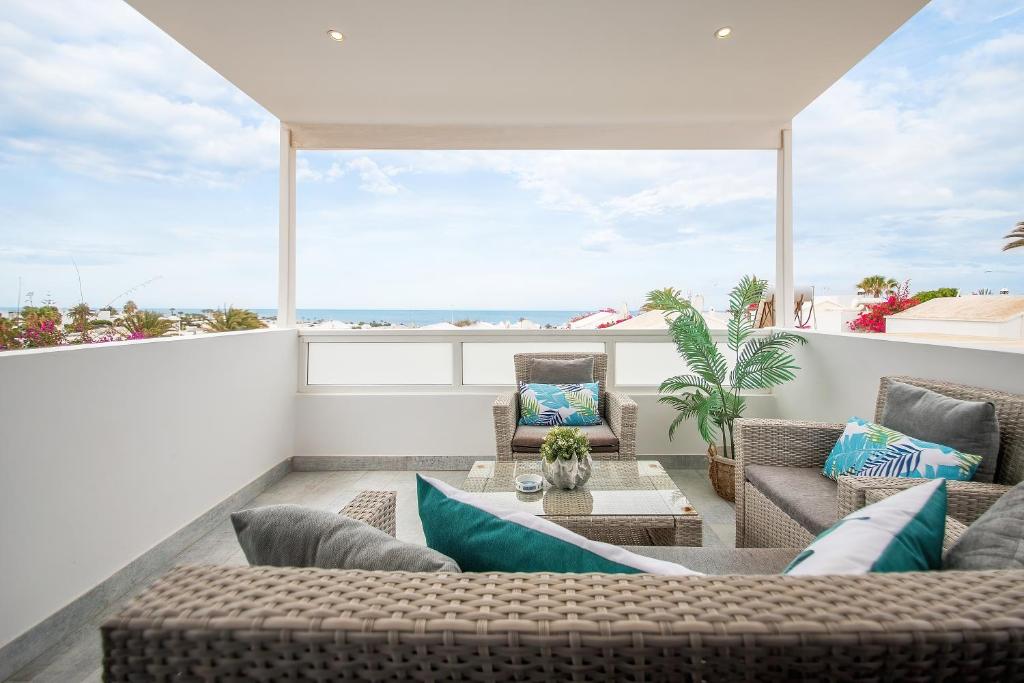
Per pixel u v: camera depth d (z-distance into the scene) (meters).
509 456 2.84
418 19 2.44
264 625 0.49
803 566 0.68
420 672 0.49
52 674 1.58
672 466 3.70
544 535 0.73
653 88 3.13
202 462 2.60
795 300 3.70
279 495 3.17
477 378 3.84
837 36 2.57
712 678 0.47
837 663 0.46
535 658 0.48
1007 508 0.78
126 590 2.06
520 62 2.83
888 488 1.43
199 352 2.58
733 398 3.18
